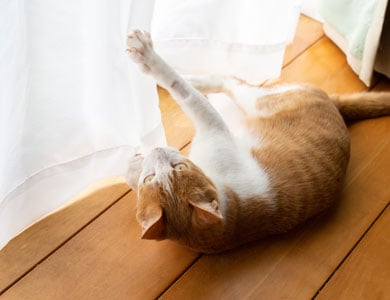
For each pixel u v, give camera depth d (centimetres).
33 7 96
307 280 124
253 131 142
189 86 131
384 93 155
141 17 114
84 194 138
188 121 156
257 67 158
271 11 145
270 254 129
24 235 129
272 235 132
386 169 146
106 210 136
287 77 168
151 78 124
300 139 134
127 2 108
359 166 146
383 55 159
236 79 154
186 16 144
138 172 131
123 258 127
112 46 111
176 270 125
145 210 108
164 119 155
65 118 118
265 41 152
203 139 131
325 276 125
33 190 121
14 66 97
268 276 125
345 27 163
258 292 122
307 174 129
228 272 125
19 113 104
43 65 106
